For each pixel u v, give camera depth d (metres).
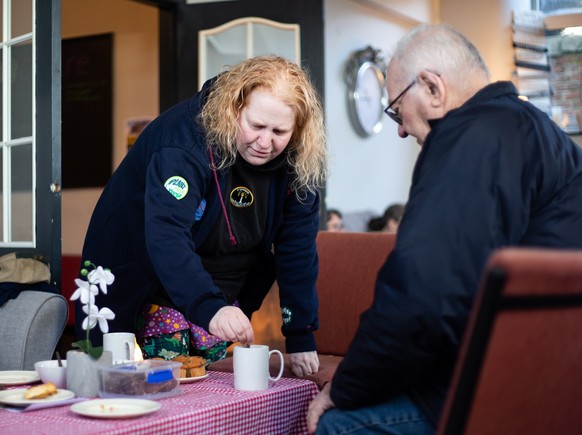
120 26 6.88
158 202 1.99
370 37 7.30
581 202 1.56
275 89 2.01
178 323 2.25
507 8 7.15
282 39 4.94
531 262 1.03
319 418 1.66
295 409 1.83
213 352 2.32
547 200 1.55
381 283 1.47
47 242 3.28
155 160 2.05
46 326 2.97
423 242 1.43
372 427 1.60
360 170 7.21
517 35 7.09
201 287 1.88
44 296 3.01
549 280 1.06
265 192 2.21
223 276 2.31
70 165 7.04
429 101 1.69
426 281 1.42
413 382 1.60
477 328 1.07
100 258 2.36
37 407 1.59
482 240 1.44
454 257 1.43
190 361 1.94
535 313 1.09
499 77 7.15
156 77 6.72
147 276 2.25
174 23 5.29
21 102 3.48
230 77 2.07
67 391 1.71
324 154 2.23
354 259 2.98
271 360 2.48
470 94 1.67
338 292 2.97
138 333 2.28
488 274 1.04
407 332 1.43
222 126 2.04
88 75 6.97
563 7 7.14
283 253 2.27
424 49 1.69
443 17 7.55
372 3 7.06
